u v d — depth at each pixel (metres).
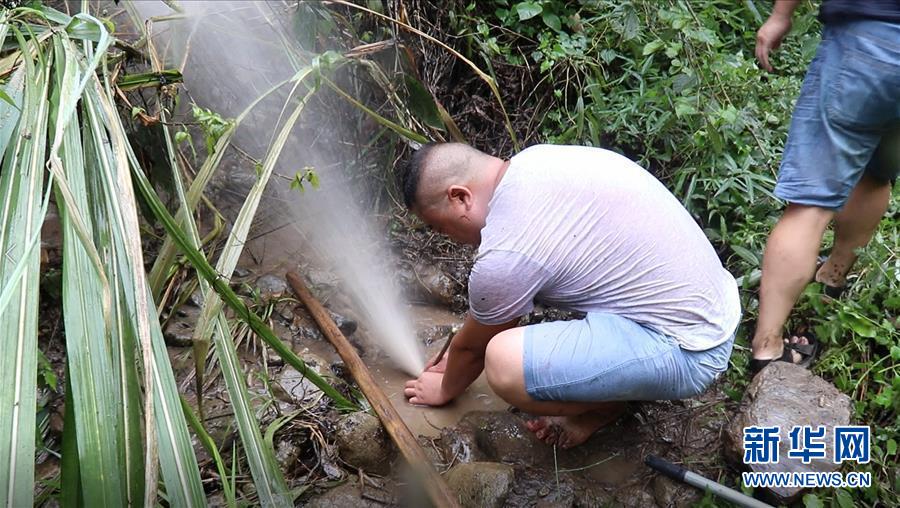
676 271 2.03
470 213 2.08
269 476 1.97
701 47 3.40
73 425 1.73
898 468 2.21
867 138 2.24
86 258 1.94
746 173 3.01
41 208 1.99
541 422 2.38
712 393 2.55
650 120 3.25
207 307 2.23
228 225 3.26
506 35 3.67
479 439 2.45
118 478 1.65
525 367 2.06
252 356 2.70
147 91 3.14
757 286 2.78
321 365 2.65
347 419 2.32
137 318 1.91
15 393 1.64
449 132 3.26
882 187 2.50
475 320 2.21
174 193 2.96
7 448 1.57
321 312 2.77
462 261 3.21
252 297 2.89
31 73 2.31
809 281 2.52
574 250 2.01
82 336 1.80
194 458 1.79
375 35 3.38
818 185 2.29
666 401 2.53
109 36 2.46
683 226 2.07
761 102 3.41
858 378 2.48
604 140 3.43
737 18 3.90
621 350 2.04
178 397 1.88
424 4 3.46
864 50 2.10
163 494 2.01
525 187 1.99
